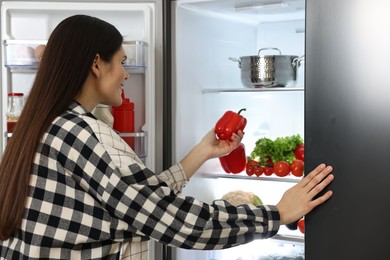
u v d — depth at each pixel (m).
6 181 1.48
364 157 1.52
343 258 1.55
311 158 1.59
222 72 2.57
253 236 1.57
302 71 2.54
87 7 2.26
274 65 2.24
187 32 2.29
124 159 1.50
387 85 1.48
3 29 2.33
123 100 2.25
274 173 2.37
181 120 2.28
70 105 1.54
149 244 2.28
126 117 2.25
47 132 1.49
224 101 2.61
